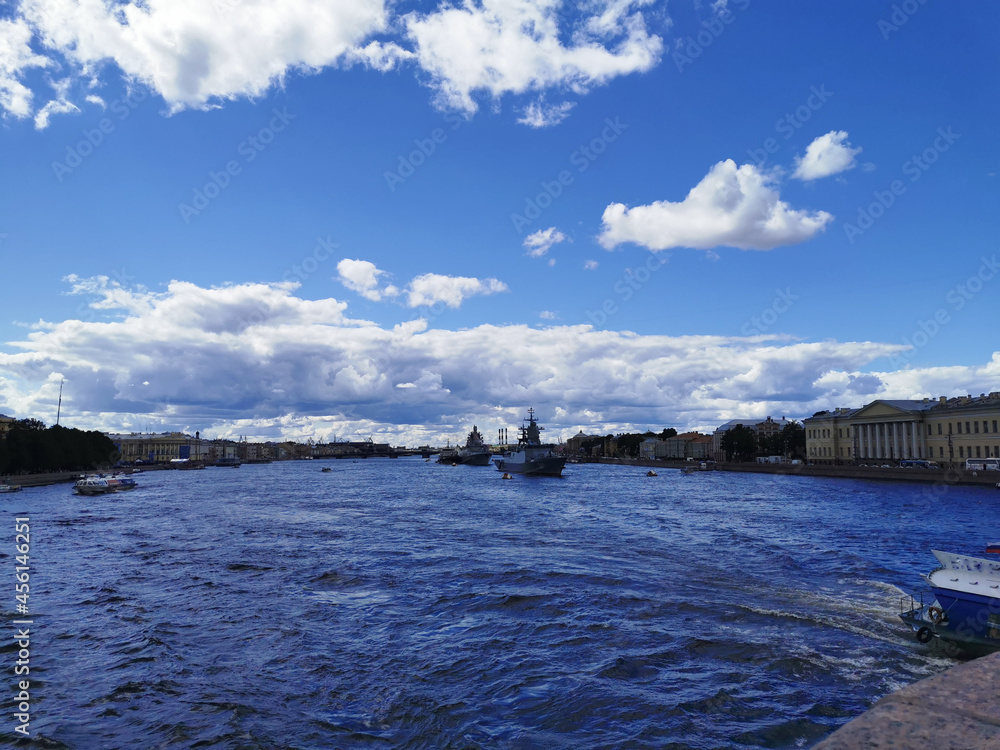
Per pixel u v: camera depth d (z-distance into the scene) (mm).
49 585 33438
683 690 19016
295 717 17406
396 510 75562
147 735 16328
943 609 22109
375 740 16172
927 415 141000
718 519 62312
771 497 92125
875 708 4008
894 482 121938
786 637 23625
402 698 18578
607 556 40594
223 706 18031
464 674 20438
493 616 26812
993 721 3656
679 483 133000
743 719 17203
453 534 52469
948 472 112062
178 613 27688
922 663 21000
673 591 30562
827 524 57656
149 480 162750
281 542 48844
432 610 27875
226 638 24141
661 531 53031
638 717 17328
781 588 31141
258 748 15633
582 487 122250
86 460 169750
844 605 27906
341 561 39875
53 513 74250
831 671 20344
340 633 24719
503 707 18016
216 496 102562
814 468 148000
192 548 46125
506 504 83188
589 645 22984
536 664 21219
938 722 3664
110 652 22594
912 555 40656
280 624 25875
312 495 104125
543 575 34500
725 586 31641
